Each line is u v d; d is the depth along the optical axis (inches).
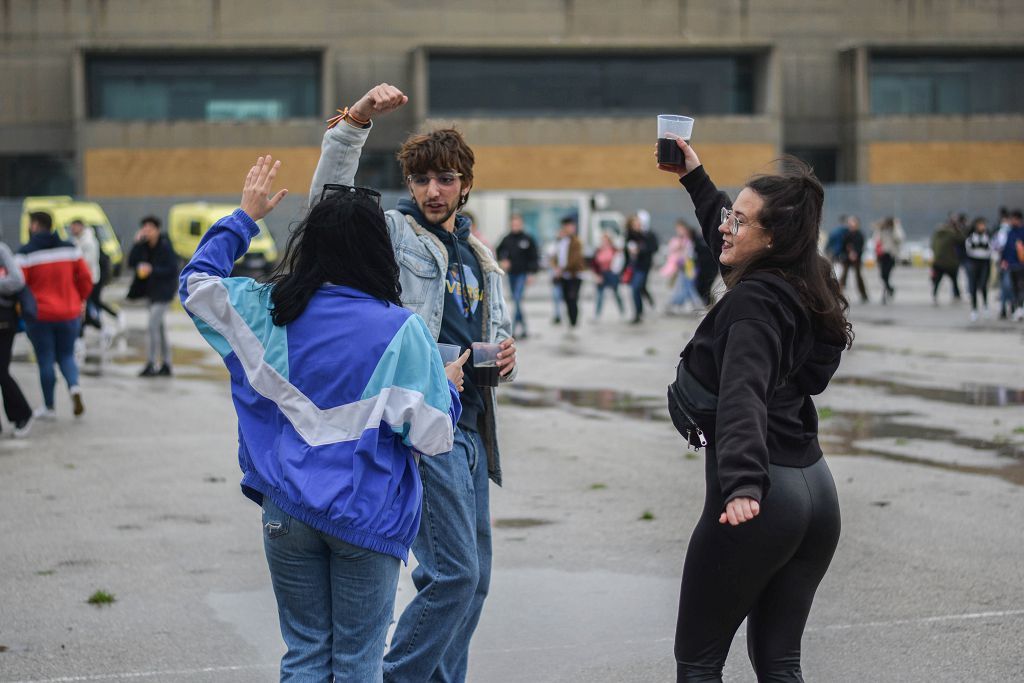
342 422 143.9
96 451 422.9
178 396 567.2
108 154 2096.5
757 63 2198.6
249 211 156.6
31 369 680.4
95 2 2140.7
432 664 166.6
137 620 237.6
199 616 240.2
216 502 340.5
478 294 178.9
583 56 2175.2
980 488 347.3
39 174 2171.5
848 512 319.0
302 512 142.6
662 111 2196.1
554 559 277.9
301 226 148.7
